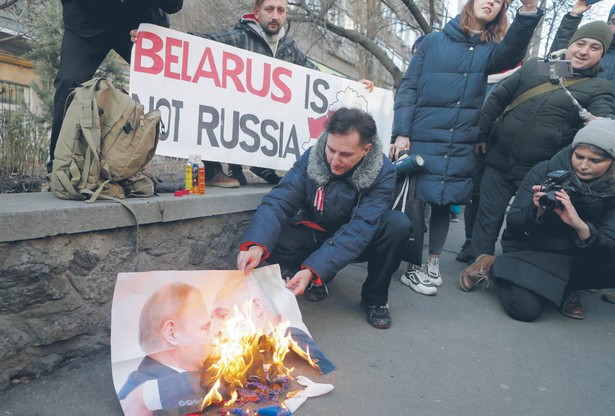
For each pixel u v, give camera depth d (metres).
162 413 1.60
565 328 2.83
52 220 1.81
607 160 2.72
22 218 1.72
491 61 3.11
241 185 3.45
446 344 2.46
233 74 3.14
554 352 2.47
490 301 3.21
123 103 2.14
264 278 2.15
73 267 1.93
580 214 2.88
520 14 2.85
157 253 2.29
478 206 3.80
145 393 1.62
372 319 2.62
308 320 2.62
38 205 1.88
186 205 2.37
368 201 2.45
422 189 3.26
